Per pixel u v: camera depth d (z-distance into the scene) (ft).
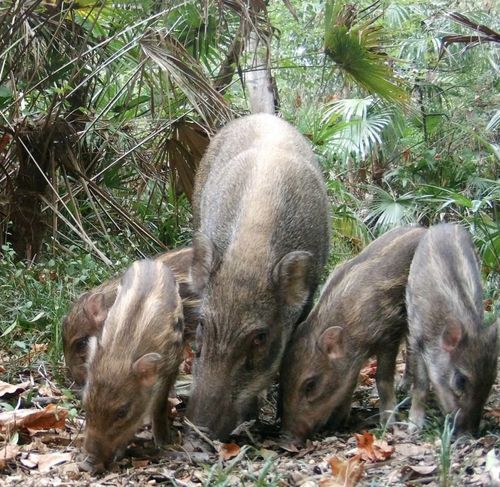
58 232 15.02
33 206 14.55
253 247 9.87
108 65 14.14
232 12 14.78
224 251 10.10
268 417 10.80
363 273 10.55
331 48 15.19
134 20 14.34
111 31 14.71
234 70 15.76
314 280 10.76
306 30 22.15
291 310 9.89
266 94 19.26
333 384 10.17
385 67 15.14
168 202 16.70
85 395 9.11
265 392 11.07
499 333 10.10
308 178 10.79
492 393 10.94
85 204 15.70
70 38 14.70
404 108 15.80
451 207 18.34
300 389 10.11
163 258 11.18
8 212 14.46
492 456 8.55
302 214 10.44
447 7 23.54
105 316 10.63
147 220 16.24
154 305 9.46
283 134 11.67
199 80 13.78
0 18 14.05
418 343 10.29
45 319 12.07
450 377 9.93
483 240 15.05
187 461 9.20
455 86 21.71
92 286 13.23
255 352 9.62
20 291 12.66
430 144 20.92
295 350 10.24
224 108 13.84
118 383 9.04
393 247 10.79
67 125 14.37
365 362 10.36
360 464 8.68
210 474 8.32
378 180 20.52
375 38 15.42
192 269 9.95
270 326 9.69
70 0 14.30
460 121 20.93
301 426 10.09
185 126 14.78
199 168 12.67
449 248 10.49
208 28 14.87
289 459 9.28
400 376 12.17
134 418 9.14
